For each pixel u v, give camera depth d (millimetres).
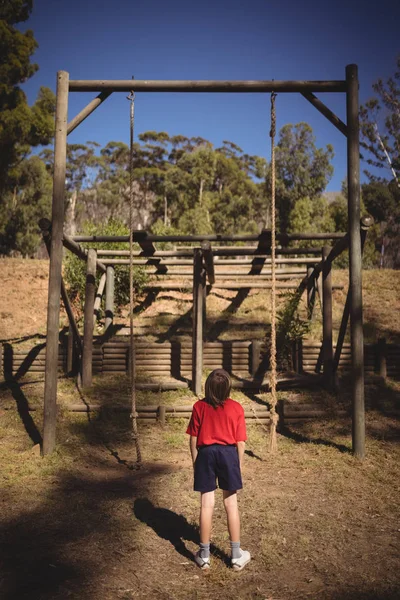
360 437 6406
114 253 10742
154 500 4969
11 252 38062
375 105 40719
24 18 27359
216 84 6723
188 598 3262
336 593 3316
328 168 56031
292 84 6746
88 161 82688
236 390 9258
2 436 6965
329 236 9164
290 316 10281
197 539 4121
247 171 92500
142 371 10234
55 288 6516
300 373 9977
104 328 12062
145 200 75875
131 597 3256
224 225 63062
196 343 9125
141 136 89125
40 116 28344
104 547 3951
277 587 3400
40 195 39812
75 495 5039
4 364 10156
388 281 15133
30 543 3980
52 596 3234
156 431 7578
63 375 10055
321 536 4188
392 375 10062
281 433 7484
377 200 45219
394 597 3266
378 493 5188
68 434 7145
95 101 6828
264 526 4367
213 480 3742
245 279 14586
